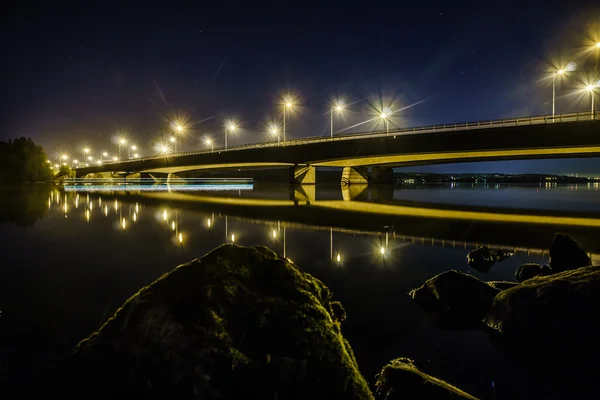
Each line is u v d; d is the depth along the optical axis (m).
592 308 5.68
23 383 4.87
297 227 20.45
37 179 93.06
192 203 37.34
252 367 4.20
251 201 40.81
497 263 12.30
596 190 80.06
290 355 4.38
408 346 6.20
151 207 32.50
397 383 4.78
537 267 10.38
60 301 8.03
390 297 8.54
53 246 14.45
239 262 5.46
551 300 6.17
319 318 4.91
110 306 7.76
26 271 10.52
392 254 13.27
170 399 3.96
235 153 76.69
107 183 107.12
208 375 4.06
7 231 18.28
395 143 51.12
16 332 6.44
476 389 5.04
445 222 23.59
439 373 5.41
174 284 5.04
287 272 5.46
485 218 26.16
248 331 4.52
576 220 25.05
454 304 7.65
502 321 6.61
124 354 4.29
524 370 5.45
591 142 36.38
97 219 23.34
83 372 4.49
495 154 50.16
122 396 4.13
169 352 4.19
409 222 23.39
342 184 85.12
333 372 4.39
